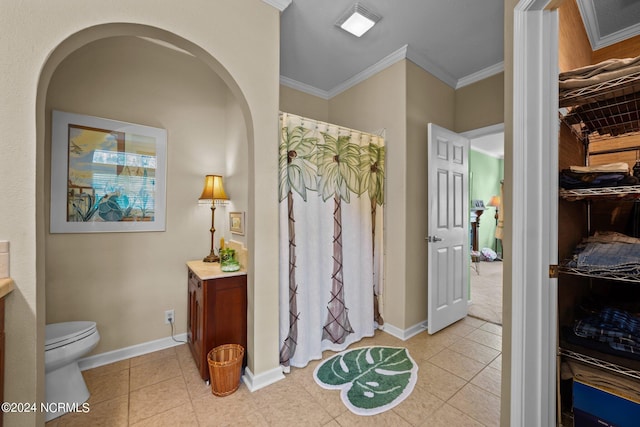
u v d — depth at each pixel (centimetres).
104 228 206
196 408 158
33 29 108
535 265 108
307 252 209
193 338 210
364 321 247
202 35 152
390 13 199
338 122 316
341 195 232
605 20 179
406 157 246
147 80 224
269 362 182
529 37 108
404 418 150
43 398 112
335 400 164
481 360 209
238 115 228
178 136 238
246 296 196
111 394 170
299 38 227
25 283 104
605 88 109
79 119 196
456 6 192
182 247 240
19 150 104
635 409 101
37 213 107
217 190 233
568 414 120
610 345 106
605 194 109
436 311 253
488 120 275
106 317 207
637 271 100
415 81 254
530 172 108
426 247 269
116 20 126
